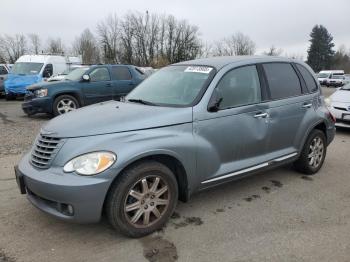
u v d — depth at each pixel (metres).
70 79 12.12
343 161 6.81
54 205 3.71
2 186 5.36
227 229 4.11
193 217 4.39
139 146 3.72
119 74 12.62
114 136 3.73
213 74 4.57
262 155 5.01
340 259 3.54
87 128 3.76
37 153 3.90
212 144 4.36
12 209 4.59
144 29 68.75
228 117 4.48
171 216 4.40
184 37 70.62
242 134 4.64
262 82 5.01
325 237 3.95
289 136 5.36
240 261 3.51
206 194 5.08
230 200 4.89
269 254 3.62
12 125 10.52
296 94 5.49
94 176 3.53
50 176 3.61
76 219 3.58
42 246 3.77
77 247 3.75
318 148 5.95
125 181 3.67
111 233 4.01
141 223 3.91
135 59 69.19
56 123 4.06
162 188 3.99
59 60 18.94
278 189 5.30
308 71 5.93
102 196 3.56
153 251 3.67
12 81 17.75
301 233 4.03
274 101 5.06
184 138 4.08
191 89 4.52
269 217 4.41
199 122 4.23
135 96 4.94
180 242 3.83
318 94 5.92
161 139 3.89
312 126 5.64
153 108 4.23
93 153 3.59
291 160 5.47
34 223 4.23
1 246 3.76
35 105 11.46
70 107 11.77
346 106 9.17
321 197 5.04
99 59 72.38
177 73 5.00
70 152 3.63
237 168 4.64
